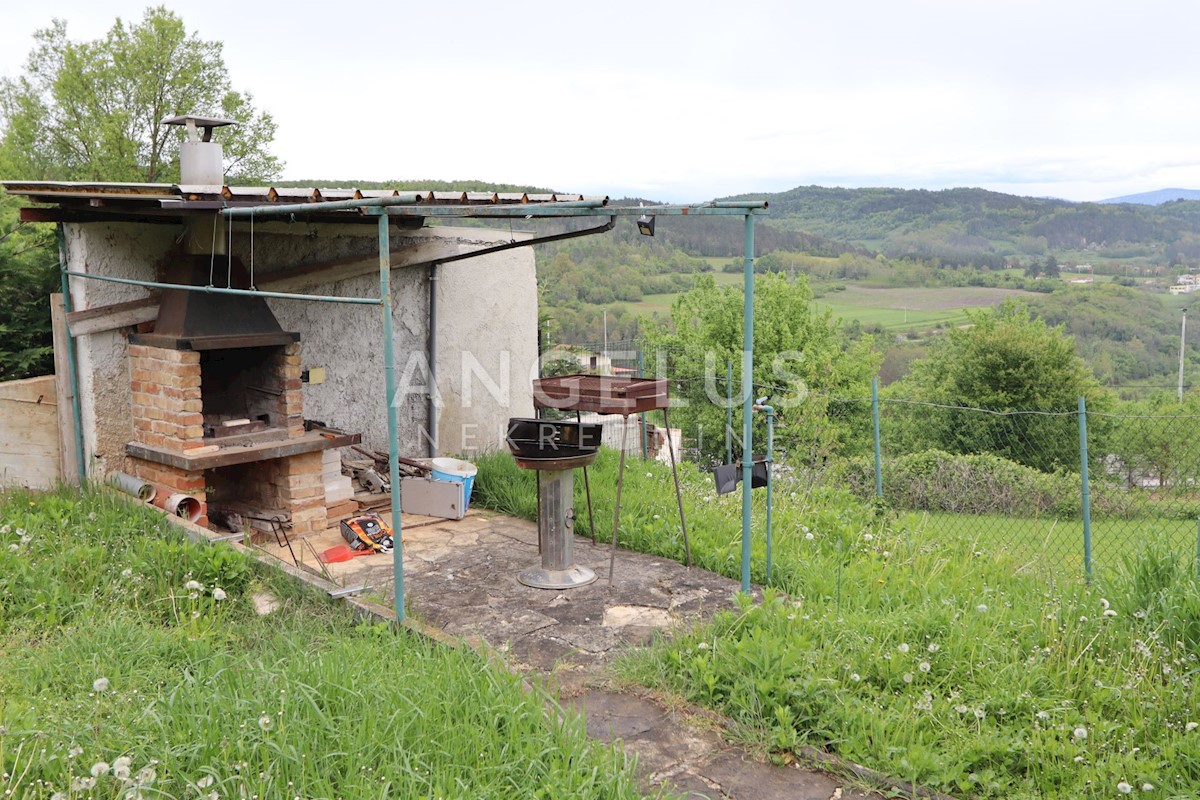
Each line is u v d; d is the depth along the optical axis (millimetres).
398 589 4891
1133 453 14523
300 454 6723
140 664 3971
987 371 35031
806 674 4121
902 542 6824
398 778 3104
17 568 4789
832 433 15297
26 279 7477
